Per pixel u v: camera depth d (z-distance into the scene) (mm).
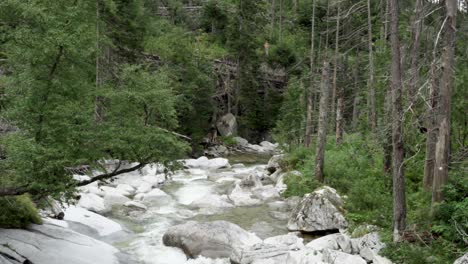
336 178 19797
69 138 8758
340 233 13406
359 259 10297
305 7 40594
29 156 8242
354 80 30672
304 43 42500
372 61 19906
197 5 59250
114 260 11422
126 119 10070
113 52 28047
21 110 8766
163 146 10406
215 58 47125
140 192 21391
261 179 25625
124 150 9820
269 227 15703
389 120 14070
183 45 37344
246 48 43438
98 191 19688
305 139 30594
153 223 16109
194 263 11734
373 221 13633
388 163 17188
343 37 22688
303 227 14859
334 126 33562
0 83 9406
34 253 10227
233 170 30000
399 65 11664
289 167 25578
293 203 18938
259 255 11195
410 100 12680
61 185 8750
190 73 35906
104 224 14766
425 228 11461
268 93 47406
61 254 10664
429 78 11711
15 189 9086
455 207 10781
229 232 13047
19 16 9016
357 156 21281
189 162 32062
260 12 52500
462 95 13906
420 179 15578
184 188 22906
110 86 10703
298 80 33375
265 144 45781
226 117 44562
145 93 10141
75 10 9219
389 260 10727
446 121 11555
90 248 11727
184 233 13141
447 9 11172
